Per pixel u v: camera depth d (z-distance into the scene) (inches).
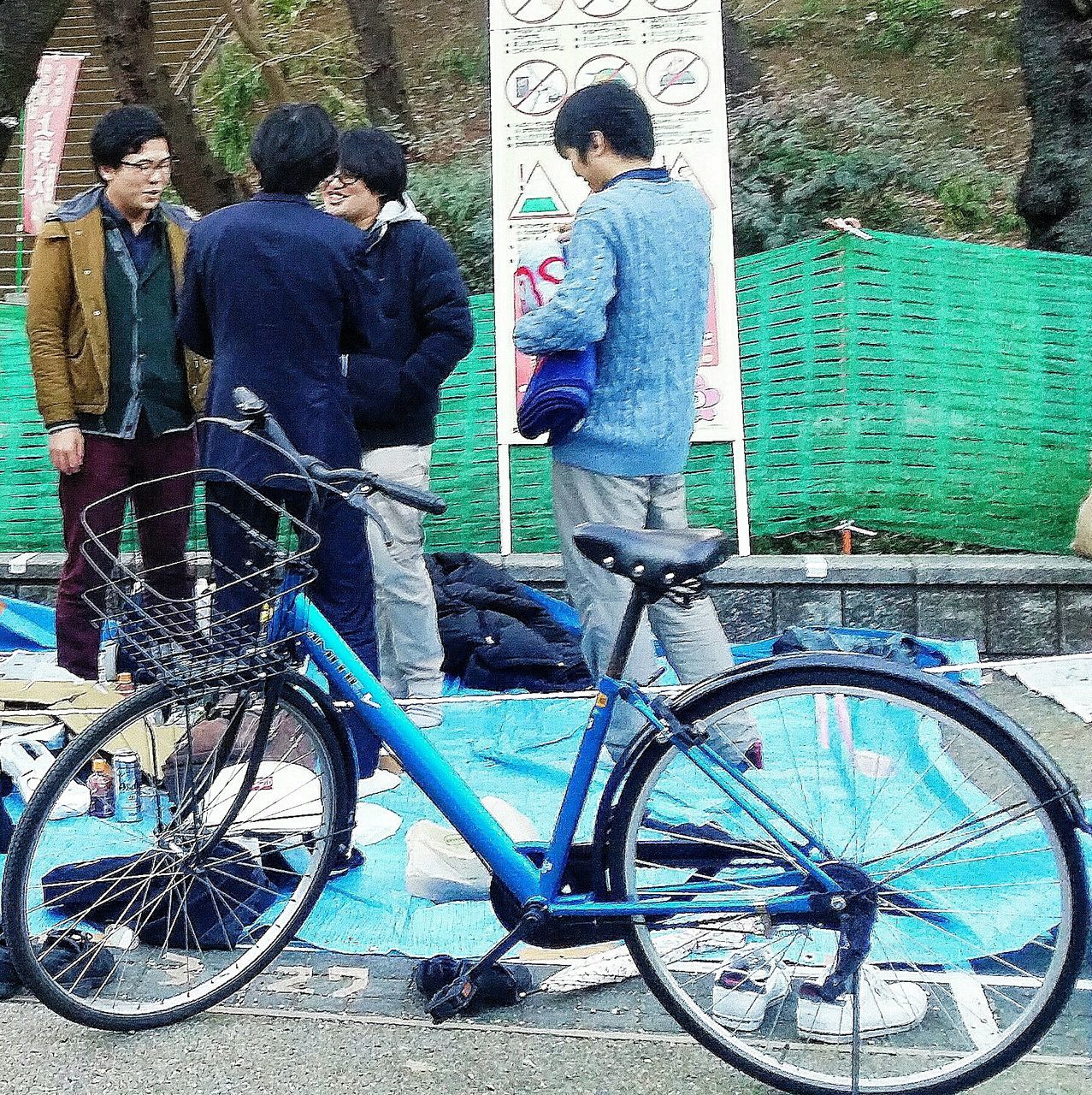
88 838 142.6
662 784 121.0
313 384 149.9
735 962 117.6
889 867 109.0
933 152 288.4
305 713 122.4
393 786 165.8
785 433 240.4
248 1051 116.1
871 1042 113.8
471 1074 112.6
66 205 189.8
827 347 237.5
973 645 212.2
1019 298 232.1
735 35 301.9
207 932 127.0
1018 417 234.5
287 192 151.4
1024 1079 110.4
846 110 293.7
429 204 289.3
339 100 294.8
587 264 139.9
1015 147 285.3
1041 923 123.9
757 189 294.0
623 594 148.9
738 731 110.8
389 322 177.3
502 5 236.5
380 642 199.6
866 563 220.7
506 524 238.4
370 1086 111.1
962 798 134.9
